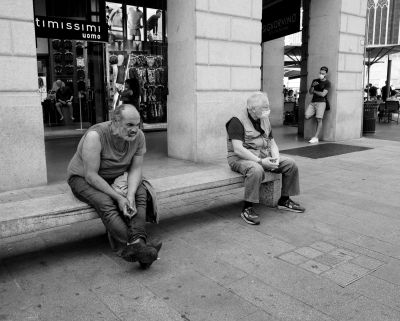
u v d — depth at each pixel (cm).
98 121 1335
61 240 391
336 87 1039
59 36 880
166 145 977
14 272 324
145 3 1263
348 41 1040
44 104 1459
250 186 430
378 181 625
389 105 1622
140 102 1284
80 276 316
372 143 1035
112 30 1235
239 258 348
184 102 755
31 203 349
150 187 364
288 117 1573
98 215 349
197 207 495
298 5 1010
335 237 397
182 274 319
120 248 347
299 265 334
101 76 1280
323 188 582
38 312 265
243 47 779
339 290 294
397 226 429
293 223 437
